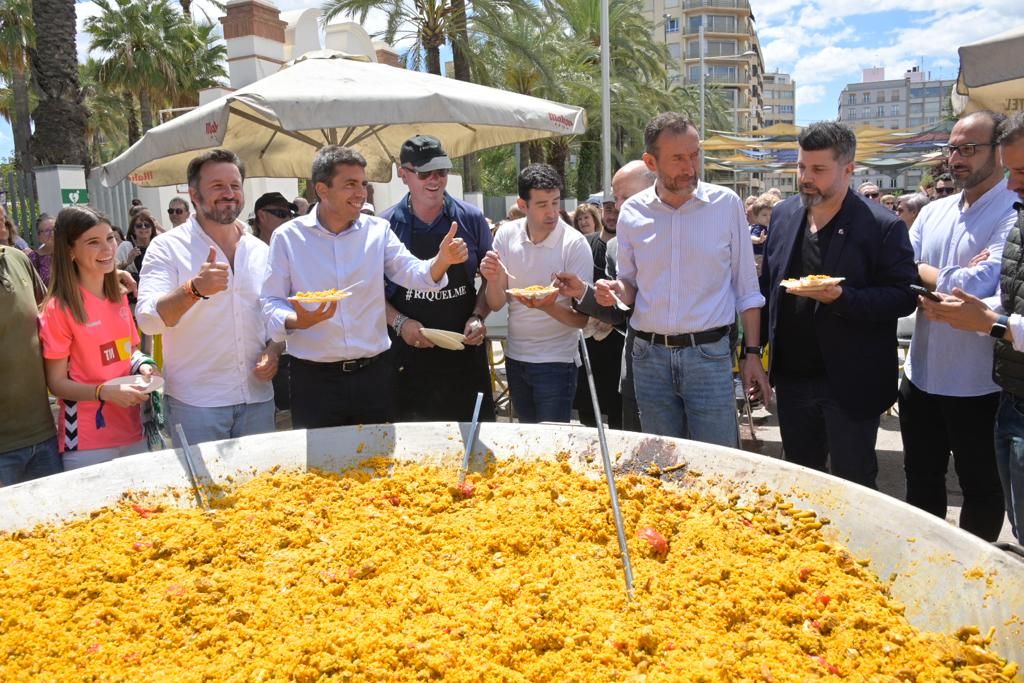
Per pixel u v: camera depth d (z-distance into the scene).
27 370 3.29
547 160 26.92
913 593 2.02
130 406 3.21
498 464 2.97
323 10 16.38
